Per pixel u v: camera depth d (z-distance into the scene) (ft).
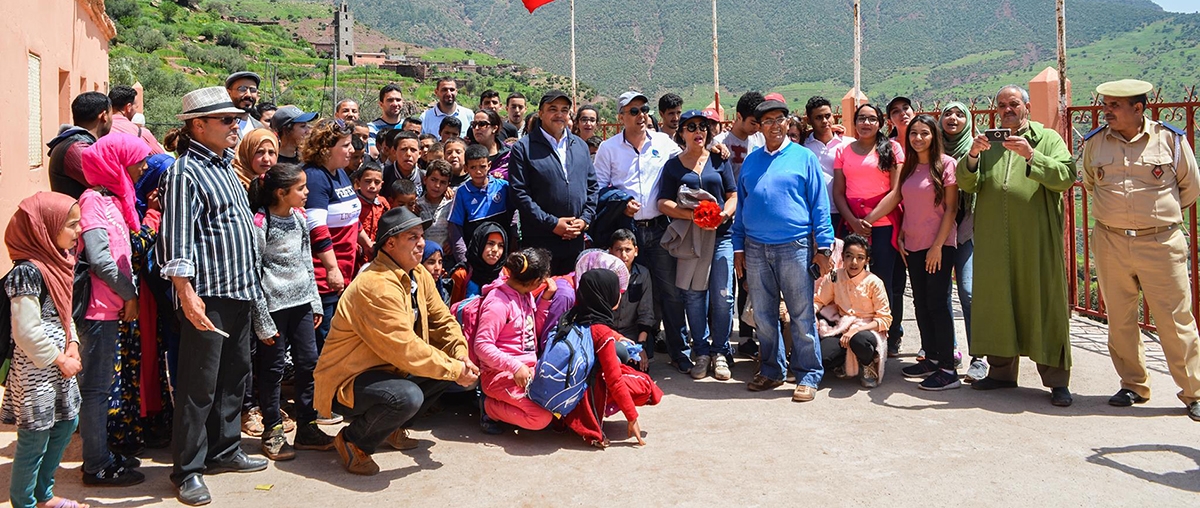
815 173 19.66
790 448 16.08
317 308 16.53
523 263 16.71
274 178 15.52
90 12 46.68
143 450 16.11
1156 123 17.80
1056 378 18.51
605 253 18.89
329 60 304.50
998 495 13.76
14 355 12.28
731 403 19.24
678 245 21.16
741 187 20.56
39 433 12.27
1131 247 17.70
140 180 17.13
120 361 15.31
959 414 17.99
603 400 16.66
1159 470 14.69
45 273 12.20
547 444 16.58
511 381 16.62
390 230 14.57
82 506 13.28
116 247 14.02
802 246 19.53
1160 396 18.95
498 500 13.84
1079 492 13.83
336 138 17.75
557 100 20.33
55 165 14.43
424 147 24.12
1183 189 17.75
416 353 14.60
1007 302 18.89
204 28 270.67
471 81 349.20
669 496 13.89
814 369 19.75
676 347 22.24
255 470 15.15
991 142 19.04
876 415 18.07
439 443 16.69
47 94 33.76
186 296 13.39
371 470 14.98
